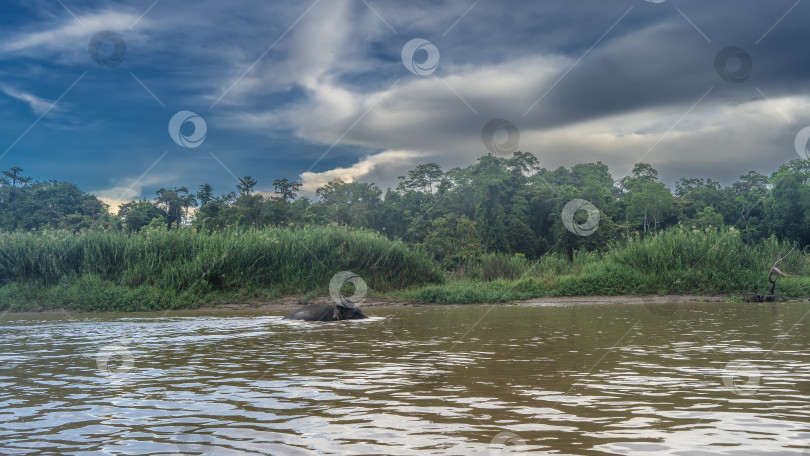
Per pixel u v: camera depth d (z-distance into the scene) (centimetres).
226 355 730
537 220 5166
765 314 1286
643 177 7112
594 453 321
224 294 1838
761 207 6450
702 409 423
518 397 469
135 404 461
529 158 5372
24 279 1792
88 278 1777
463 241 4388
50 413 433
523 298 1959
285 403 458
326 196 6094
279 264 1973
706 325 1043
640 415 407
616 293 1975
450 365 632
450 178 6053
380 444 344
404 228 5934
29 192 8412
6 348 812
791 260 2217
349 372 596
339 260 2047
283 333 986
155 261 1888
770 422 385
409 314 1421
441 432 369
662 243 2117
